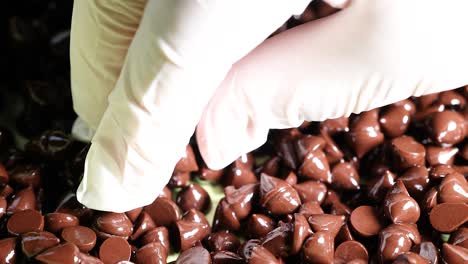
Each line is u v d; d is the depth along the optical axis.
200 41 0.26
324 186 0.31
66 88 0.35
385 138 0.33
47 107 0.34
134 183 0.28
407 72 0.28
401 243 0.28
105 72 0.29
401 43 0.27
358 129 0.32
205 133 0.30
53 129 0.33
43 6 0.38
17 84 0.36
